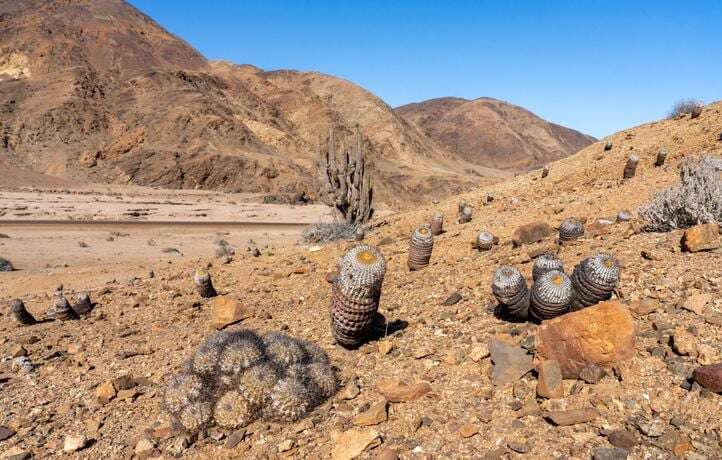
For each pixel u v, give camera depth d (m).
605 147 22.80
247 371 5.39
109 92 121.81
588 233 10.09
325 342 7.34
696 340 4.88
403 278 10.55
